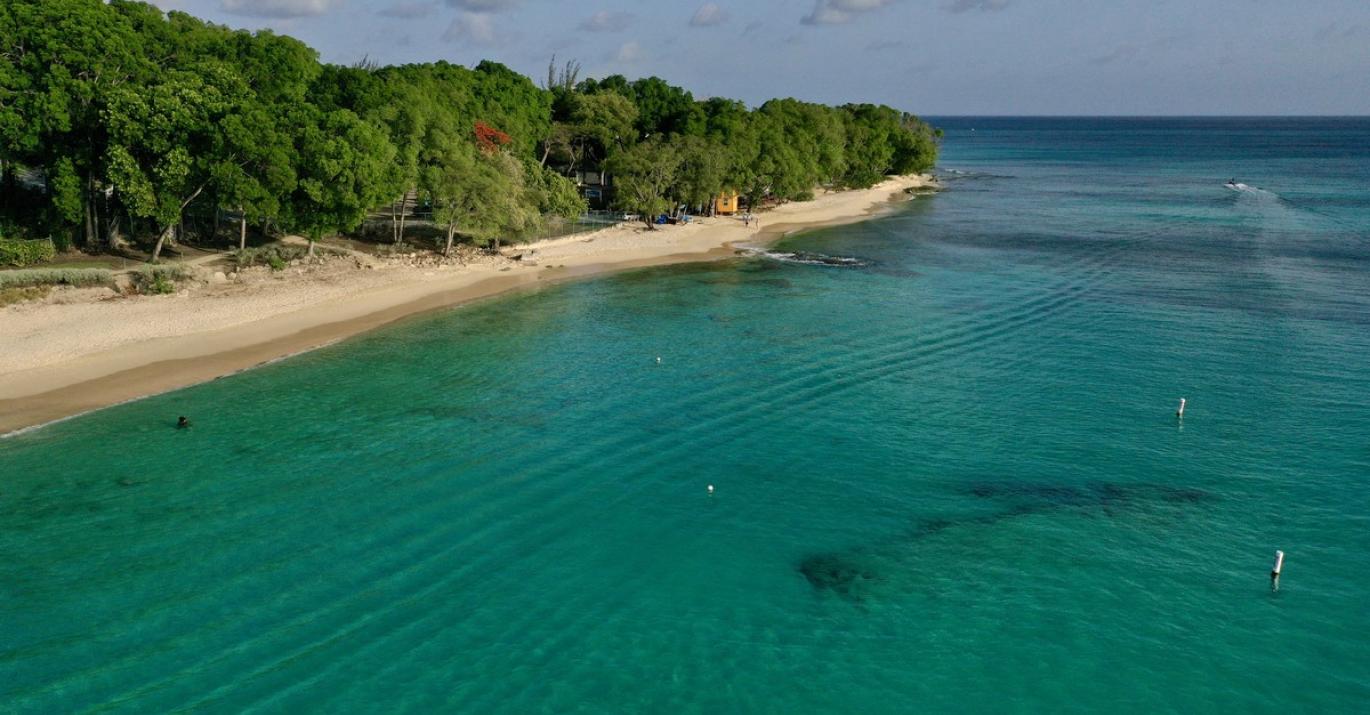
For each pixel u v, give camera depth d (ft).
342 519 110.32
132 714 76.59
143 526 107.04
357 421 141.90
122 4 226.79
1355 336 194.70
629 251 301.63
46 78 193.47
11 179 221.66
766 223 391.45
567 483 122.31
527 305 223.10
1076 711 80.18
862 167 540.93
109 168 197.57
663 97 461.37
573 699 80.43
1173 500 119.14
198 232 249.55
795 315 216.74
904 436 140.56
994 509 117.08
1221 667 85.92
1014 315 216.95
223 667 82.89
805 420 146.92
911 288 250.16
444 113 271.69
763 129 428.15
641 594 97.09
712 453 133.49
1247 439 138.51
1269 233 359.25
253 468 123.54
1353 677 84.53
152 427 136.46
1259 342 191.01
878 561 104.58
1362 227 375.04
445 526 109.70
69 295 188.65
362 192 228.43
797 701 80.94
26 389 148.05
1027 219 413.39
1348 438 138.10
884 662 86.48
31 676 80.79
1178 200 497.05
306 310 203.72
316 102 249.75
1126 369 173.37
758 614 94.02
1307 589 98.53
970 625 92.48
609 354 181.78
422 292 228.43
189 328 182.70
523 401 153.17
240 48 249.34
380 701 79.30
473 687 81.51
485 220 261.65
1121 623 92.68
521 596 95.86
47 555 100.01
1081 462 130.93
